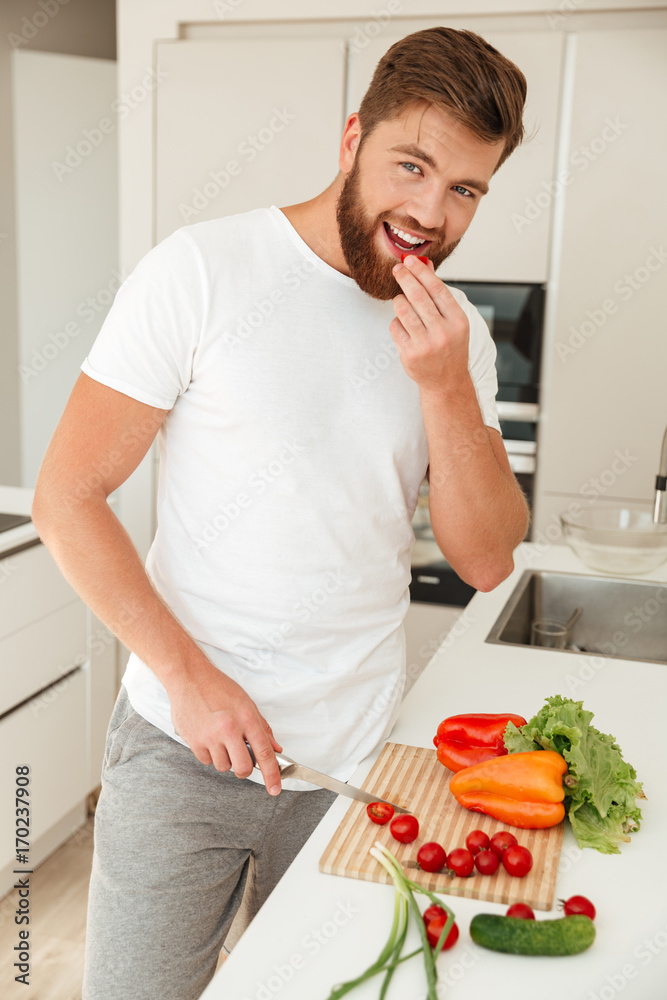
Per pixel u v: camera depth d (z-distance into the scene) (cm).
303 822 125
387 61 103
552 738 102
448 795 104
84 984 120
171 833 115
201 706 104
